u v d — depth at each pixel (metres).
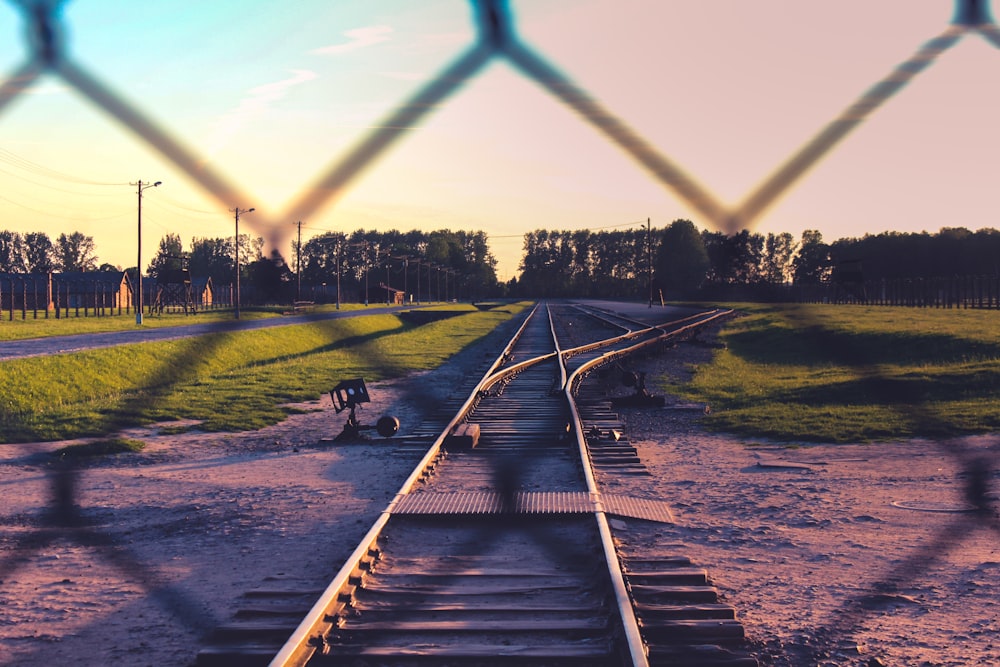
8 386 20.56
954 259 67.19
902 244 67.62
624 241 154.50
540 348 39.31
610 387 23.89
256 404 20.48
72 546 8.10
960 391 17.62
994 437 13.12
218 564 7.37
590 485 9.85
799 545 7.73
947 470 11.13
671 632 5.34
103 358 25.98
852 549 7.57
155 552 7.84
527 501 9.04
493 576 6.51
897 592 6.34
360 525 8.72
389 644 5.21
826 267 71.31
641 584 6.37
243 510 9.66
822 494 9.99
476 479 10.84
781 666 4.97
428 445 14.30
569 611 5.68
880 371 20.55
